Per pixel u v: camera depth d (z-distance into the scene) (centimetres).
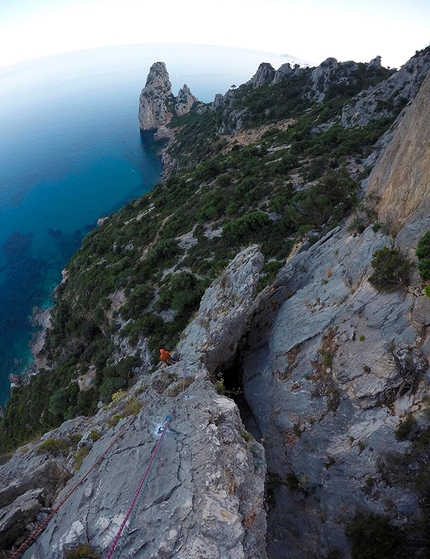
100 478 859
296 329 1438
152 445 906
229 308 1520
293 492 1143
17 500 868
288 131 8125
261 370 1455
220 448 817
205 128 12769
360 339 1128
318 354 1252
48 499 905
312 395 1193
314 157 5600
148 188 13212
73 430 1359
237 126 10669
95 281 5388
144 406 1158
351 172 4322
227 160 7644
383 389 1002
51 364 5100
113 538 673
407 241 1112
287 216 3956
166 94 18288
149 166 15012
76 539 693
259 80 12675
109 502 755
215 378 1454
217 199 5378
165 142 16688
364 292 1206
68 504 825
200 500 690
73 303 5572
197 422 931
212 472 745
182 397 1130
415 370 951
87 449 1111
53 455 1212
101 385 3209
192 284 3656
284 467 1189
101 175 14700
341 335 1210
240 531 637
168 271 4491
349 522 969
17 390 4681
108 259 6084
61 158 17600
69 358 4659
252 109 10544
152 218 6681
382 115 5881
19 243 10175
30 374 5569
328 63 9600
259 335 1683
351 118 6444
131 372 3084
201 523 649
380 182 1669
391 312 1074
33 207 12444
